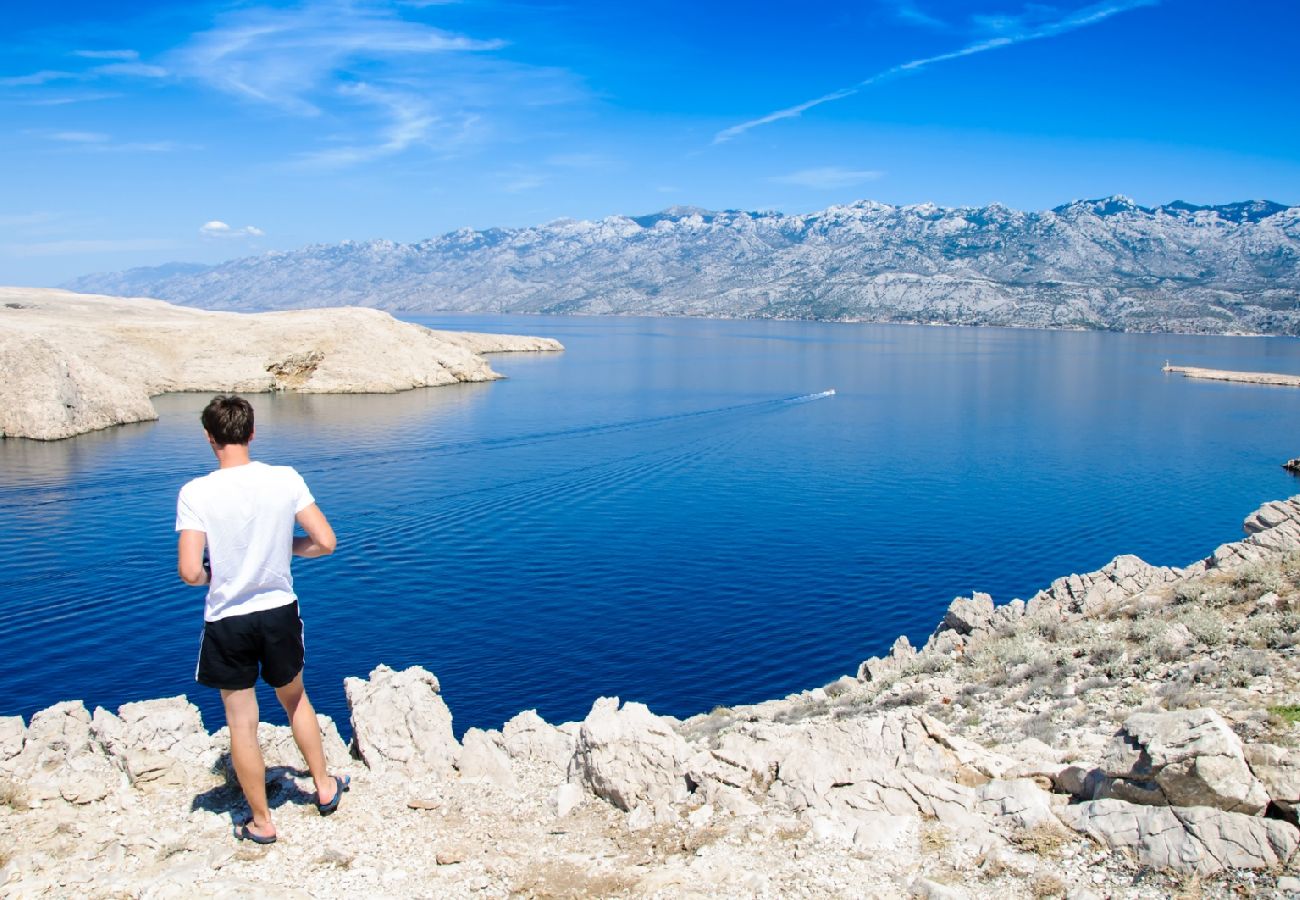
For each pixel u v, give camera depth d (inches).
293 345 5182.1
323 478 2642.7
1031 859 294.8
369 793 370.9
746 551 1941.4
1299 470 3061.0
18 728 424.8
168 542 1873.8
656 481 2714.1
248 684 294.7
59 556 1765.5
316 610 1528.1
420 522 2137.1
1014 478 2854.3
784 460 3122.5
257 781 302.2
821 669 1322.6
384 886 285.1
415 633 1430.9
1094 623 866.8
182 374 4835.1
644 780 368.2
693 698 1219.2
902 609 1590.8
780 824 331.0
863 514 2311.8
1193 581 904.9
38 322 4697.3
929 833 319.0
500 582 1700.3
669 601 1609.3
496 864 306.0
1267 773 297.4
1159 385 6688.0
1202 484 2817.4
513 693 1224.8
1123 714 548.7
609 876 298.4
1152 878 276.7
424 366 5575.8
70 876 285.3
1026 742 470.9
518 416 4133.9
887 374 7313.0
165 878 280.2
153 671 1252.5
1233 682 562.9
